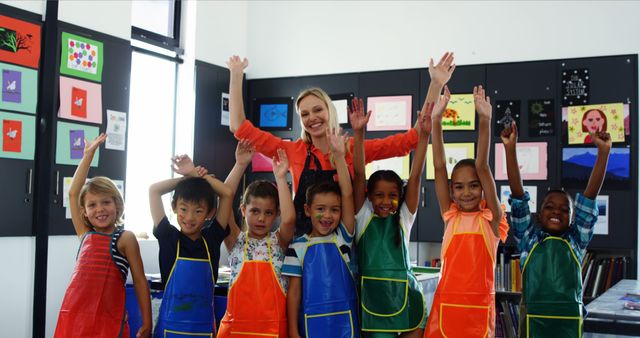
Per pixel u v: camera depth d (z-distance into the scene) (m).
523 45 4.69
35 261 3.80
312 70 5.33
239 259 2.54
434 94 2.76
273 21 5.50
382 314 2.41
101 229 2.72
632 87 4.39
